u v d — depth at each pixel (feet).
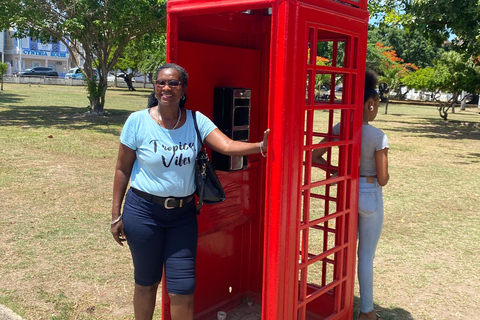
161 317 11.21
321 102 10.86
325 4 8.91
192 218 9.07
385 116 94.07
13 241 16.58
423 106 140.26
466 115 105.19
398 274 15.24
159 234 8.83
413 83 88.53
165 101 8.54
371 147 10.53
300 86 8.46
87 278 13.88
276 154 8.32
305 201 9.34
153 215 8.70
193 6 9.11
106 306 12.23
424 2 49.44
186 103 10.11
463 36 53.21
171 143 8.63
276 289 8.65
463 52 58.39
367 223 10.85
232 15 11.08
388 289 14.10
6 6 52.90
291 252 8.84
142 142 8.66
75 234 17.61
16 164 29.81
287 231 8.65
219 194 9.11
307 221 9.42
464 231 19.93
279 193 8.37
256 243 12.49
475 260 16.58
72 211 20.51
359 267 11.03
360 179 10.82
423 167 35.53
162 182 8.61
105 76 67.67
